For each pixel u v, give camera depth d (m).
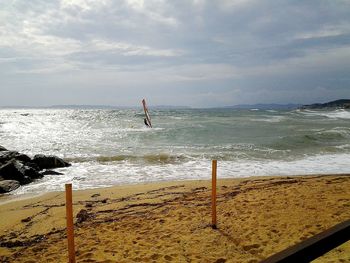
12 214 8.02
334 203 7.16
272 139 22.48
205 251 5.22
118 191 10.02
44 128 36.56
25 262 5.20
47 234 6.59
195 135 26.08
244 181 10.95
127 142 22.92
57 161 14.89
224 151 18.19
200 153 17.44
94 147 20.73
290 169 13.67
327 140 22.23
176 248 5.40
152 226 6.62
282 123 38.56
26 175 12.48
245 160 15.89
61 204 8.82
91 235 6.32
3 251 5.77
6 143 23.38
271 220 6.39
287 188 9.15
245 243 5.42
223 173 13.05
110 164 15.36
